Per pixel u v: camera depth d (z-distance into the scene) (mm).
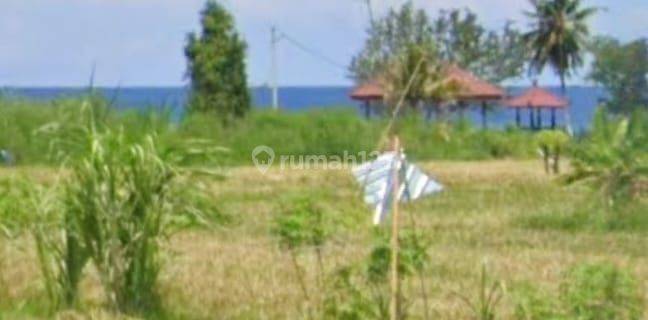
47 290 31688
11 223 33031
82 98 34156
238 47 129125
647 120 58594
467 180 88188
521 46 121625
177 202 31734
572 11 155375
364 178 24922
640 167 55594
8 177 36281
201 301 33250
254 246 45281
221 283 36031
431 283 35750
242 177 87688
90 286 33844
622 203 55625
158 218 31359
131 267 31219
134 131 31312
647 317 27578
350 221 34500
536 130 138000
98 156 30828
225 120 118625
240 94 128500
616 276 24172
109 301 31188
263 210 61062
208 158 32812
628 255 45500
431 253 42969
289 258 40594
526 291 28453
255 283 35906
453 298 32844
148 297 31547
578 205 59406
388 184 24531
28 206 32125
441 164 106500
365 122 113688
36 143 39812
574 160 57750
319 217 27828
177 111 32969
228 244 45938
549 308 24562
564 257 44219
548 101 159000
